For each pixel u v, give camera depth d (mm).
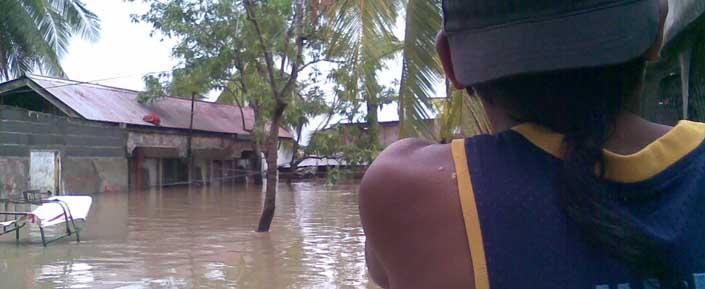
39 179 17547
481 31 1025
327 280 8016
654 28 1006
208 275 8352
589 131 954
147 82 23969
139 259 9492
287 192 24656
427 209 983
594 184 913
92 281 7984
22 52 21516
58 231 12516
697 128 1007
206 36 16875
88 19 21906
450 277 943
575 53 961
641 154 952
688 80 4254
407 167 1020
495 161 997
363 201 1036
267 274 8383
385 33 7297
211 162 28750
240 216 15555
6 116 19125
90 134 22438
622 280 896
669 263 896
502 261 926
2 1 19094
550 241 920
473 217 953
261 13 13109
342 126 15672
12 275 8336
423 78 5938
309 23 12883
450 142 1069
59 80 23266
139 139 24781
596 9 961
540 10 973
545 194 945
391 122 25500
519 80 1020
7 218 13586
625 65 1008
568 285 901
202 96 29625
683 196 937
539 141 991
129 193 23219
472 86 1086
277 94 13219
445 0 1087
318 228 13273
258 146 28500
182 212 16406
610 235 889
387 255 1013
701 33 4098
